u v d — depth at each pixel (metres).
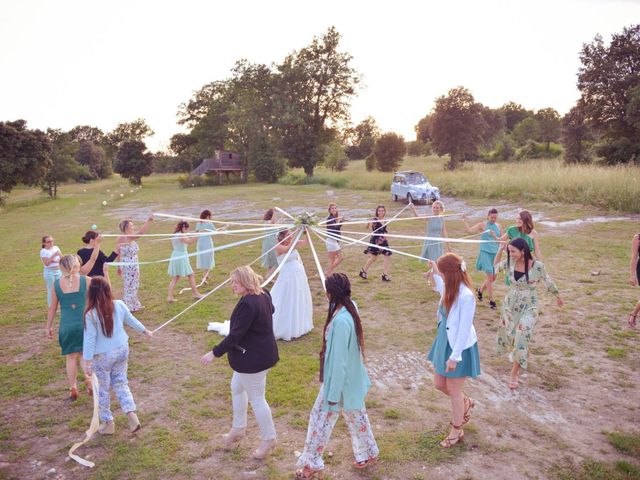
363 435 3.77
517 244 5.00
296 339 6.75
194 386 5.41
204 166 58.12
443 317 4.05
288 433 4.38
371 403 4.90
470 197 23.95
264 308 3.90
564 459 3.90
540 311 7.48
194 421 4.64
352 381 3.66
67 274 4.89
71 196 46.84
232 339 3.74
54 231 20.36
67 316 4.92
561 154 50.31
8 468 3.96
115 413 4.84
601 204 17.86
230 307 8.34
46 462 4.04
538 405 4.78
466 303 3.81
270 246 9.31
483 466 3.82
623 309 7.39
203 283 10.02
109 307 4.27
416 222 17.11
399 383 5.36
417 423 4.49
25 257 14.38
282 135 49.19
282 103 47.53
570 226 14.97
